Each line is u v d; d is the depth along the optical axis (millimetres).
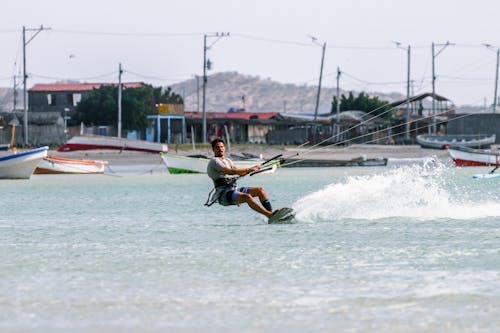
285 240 64750
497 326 38031
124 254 59094
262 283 47844
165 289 46500
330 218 77500
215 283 48000
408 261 54594
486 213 80750
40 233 72875
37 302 43531
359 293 44906
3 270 52781
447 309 41219
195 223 79375
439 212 81062
